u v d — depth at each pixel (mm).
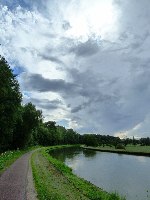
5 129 61250
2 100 55719
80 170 45344
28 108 89875
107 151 112125
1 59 54062
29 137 92438
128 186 31141
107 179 36000
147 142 175000
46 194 17109
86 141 179250
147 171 44906
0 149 72438
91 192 20594
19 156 58344
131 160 67188
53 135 170375
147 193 27375
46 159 55281
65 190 20531
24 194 17234
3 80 54000
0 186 19781
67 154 91938
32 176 26391
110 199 19625
